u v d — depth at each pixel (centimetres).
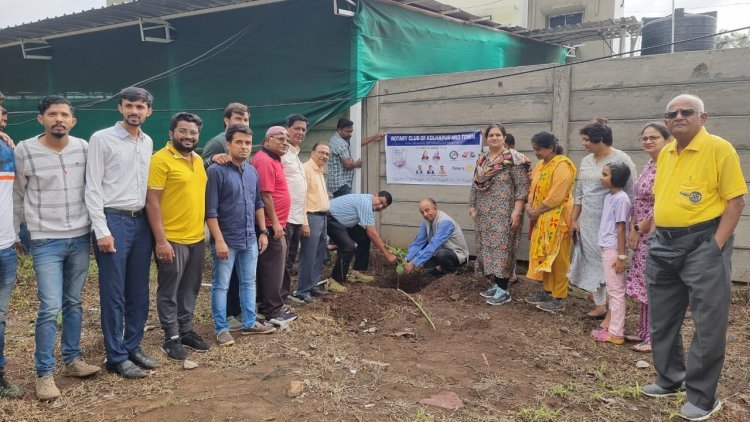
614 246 430
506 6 1519
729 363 394
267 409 328
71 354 371
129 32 937
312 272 550
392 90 713
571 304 536
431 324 481
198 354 414
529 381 369
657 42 1117
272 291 475
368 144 735
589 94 595
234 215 427
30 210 344
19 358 415
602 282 466
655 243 344
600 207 463
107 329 372
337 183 700
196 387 360
